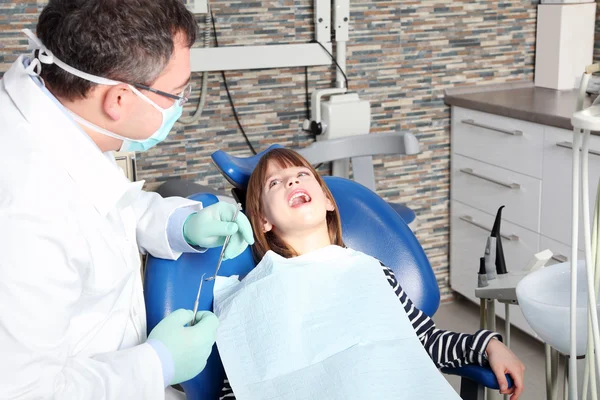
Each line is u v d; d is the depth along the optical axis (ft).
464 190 9.73
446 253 10.34
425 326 4.82
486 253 4.82
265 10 8.54
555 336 3.60
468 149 9.51
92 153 3.33
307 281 4.58
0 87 3.36
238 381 4.13
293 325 4.35
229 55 8.26
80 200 3.27
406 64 9.43
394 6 9.15
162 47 3.22
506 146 8.78
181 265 4.34
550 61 9.64
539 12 9.71
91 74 3.17
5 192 2.95
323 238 5.11
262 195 5.03
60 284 2.98
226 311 4.41
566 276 3.97
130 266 3.63
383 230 5.41
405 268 5.31
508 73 9.99
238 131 8.87
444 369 4.61
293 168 5.11
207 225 4.10
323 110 8.64
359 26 9.07
